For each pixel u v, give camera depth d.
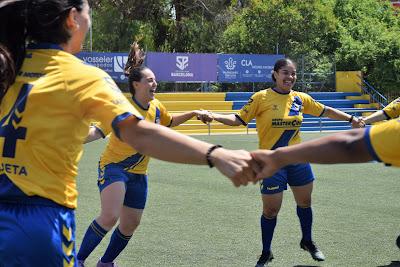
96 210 7.88
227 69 25.00
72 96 2.44
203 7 32.22
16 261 2.42
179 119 5.66
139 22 29.62
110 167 4.94
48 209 2.47
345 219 7.49
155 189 9.68
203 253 5.85
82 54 22.95
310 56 28.17
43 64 2.50
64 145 2.47
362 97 26.98
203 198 8.88
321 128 22.89
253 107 5.74
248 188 9.80
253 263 5.53
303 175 5.56
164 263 5.50
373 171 11.99
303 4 27.84
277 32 28.02
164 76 24.20
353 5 32.19
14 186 2.46
